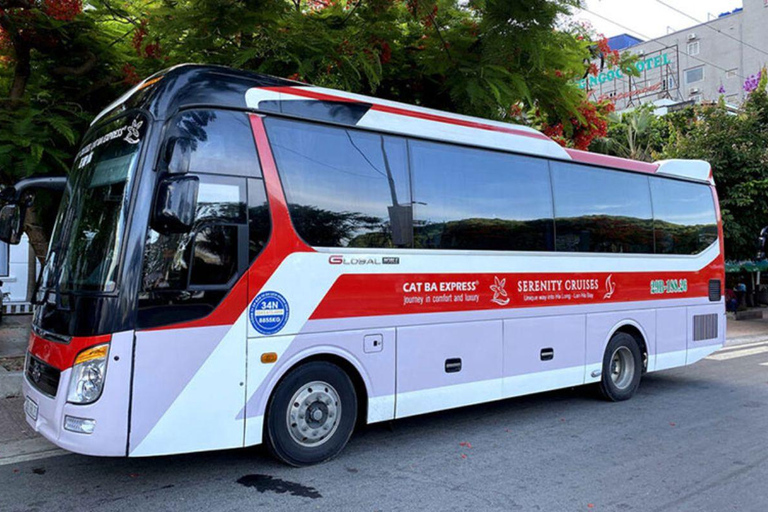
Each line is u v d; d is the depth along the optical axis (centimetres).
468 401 587
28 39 737
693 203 885
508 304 625
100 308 400
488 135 629
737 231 1675
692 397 797
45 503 416
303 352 476
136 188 416
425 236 561
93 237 432
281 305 464
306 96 503
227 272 441
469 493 442
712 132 1753
